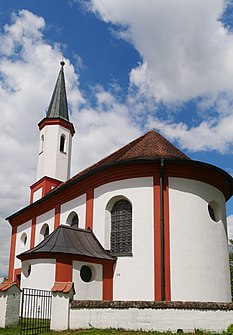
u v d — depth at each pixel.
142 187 17.14
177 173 17.09
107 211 18.20
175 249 16.14
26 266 17.62
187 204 16.89
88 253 16.62
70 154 30.00
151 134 20.88
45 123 29.86
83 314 12.48
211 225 17.33
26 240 26.38
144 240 16.47
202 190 17.48
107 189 18.31
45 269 15.73
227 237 18.72
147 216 16.70
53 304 12.80
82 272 16.34
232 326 11.16
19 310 14.12
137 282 16.06
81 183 20.08
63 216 21.59
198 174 17.41
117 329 11.91
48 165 28.69
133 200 17.17
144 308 11.89
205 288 16.12
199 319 11.65
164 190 16.80
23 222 27.33
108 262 16.95
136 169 17.33
